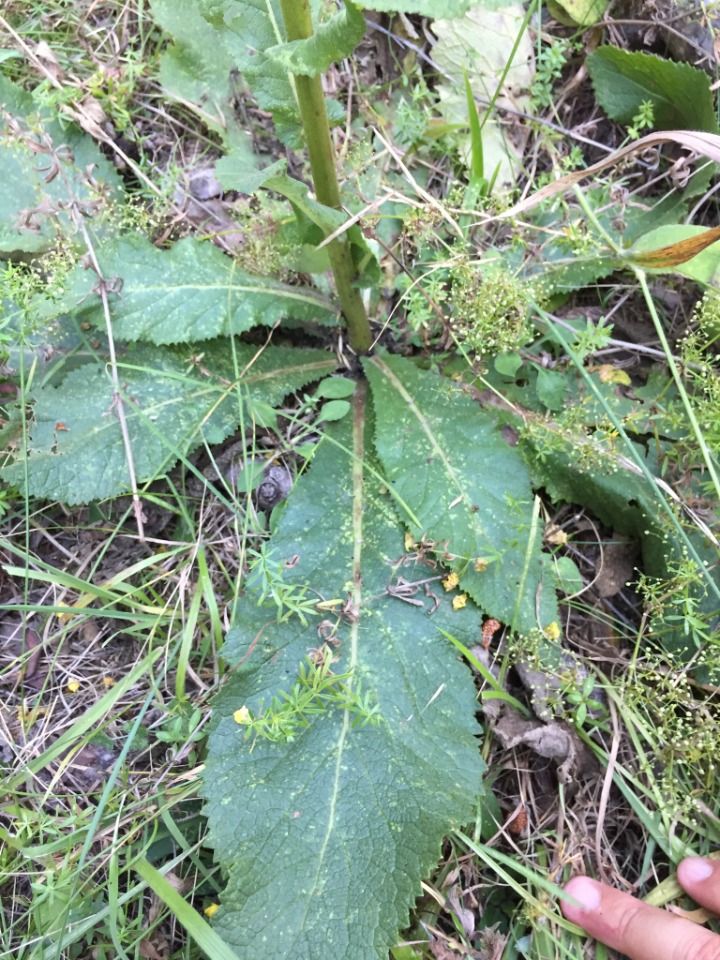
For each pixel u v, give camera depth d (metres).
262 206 0.31
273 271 0.32
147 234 0.31
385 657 0.26
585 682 0.27
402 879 0.23
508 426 0.31
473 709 0.25
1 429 0.28
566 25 0.35
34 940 0.24
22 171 0.30
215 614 0.27
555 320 0.29
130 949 0.24
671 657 0.27
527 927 0.26
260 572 0.25
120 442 0.28
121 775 0.27
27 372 0.30
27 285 0.27
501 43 0.34
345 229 0.25
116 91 0.32
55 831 0.25
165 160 0.34
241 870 0.23
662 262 0.27
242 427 0.28
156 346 0.30
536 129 0.34
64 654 0.29
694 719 0.27
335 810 0.24
